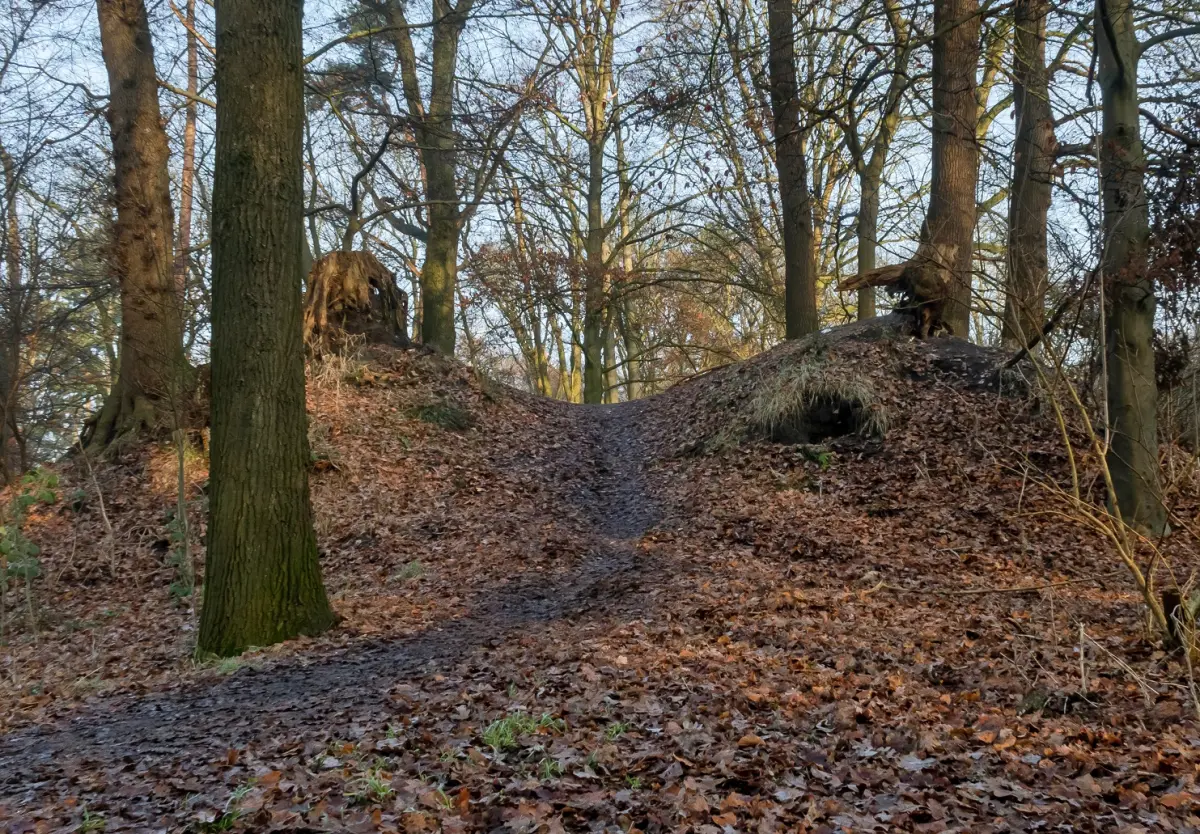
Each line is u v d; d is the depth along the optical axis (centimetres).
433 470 1479
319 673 737
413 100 2225
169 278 1566
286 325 857
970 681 564
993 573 961
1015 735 445
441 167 2188
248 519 845
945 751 422
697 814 351
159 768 499
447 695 589
